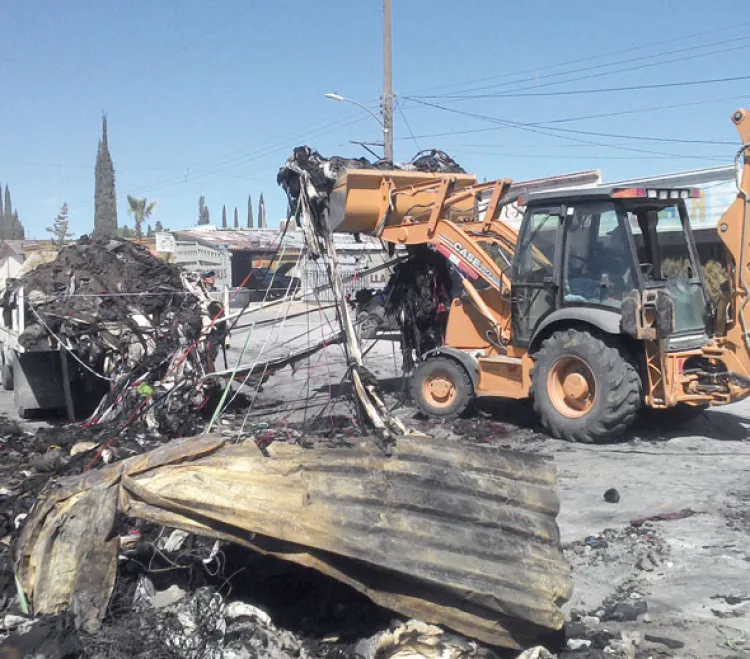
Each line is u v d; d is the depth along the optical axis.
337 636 4.32
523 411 10.55
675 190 8.98
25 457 7.88
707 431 9.50
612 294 8.79
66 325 9.30
